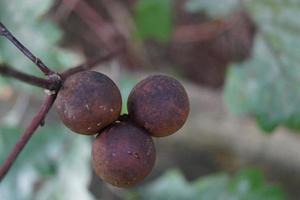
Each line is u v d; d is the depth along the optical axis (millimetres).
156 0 471
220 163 482
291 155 472
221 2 440
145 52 562
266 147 476
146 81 245
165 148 492
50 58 399
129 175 235
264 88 413
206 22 565
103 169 236
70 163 414
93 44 551
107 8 563
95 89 233
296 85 413
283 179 471
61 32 404
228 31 565
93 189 467
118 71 436
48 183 413
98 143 237
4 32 232
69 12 537
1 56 384
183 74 576
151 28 480
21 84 406
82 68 261
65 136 417
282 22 423
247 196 414
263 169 475
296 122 407
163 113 240
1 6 406
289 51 419
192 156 488
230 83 416
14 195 407
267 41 423
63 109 234
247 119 486
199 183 424
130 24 546
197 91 519
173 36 572
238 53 567
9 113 468
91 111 232
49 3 403
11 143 407
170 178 431
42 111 235
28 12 403
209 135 486
